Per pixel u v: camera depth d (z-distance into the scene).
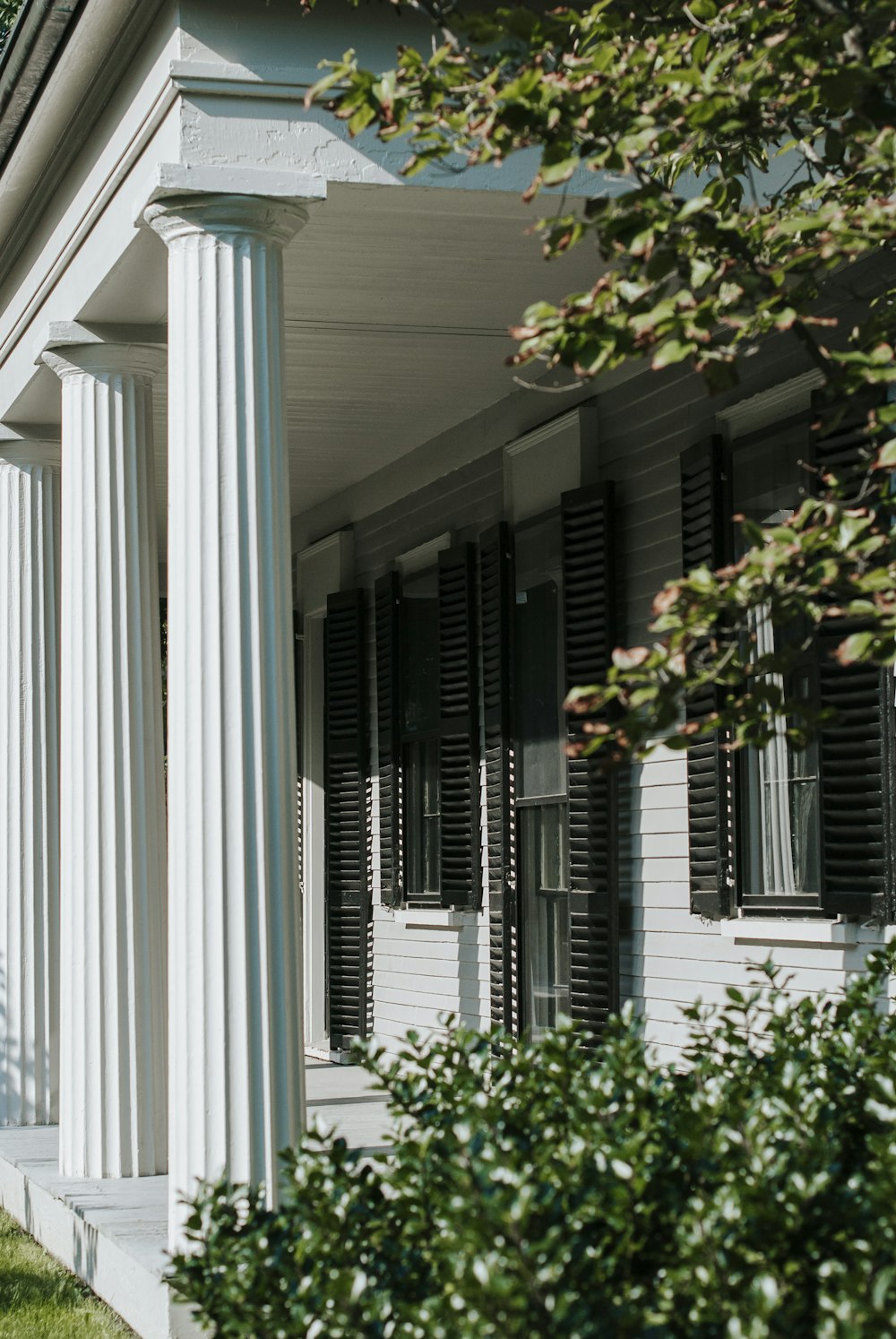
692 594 3.48
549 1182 3.24
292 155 5.95
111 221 6.92
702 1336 2.87
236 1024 5.77
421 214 6.43
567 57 3.95
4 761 9.80
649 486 8.04
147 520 7.98
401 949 11.00
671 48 3.96
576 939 8.31
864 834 6.36
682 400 7.78
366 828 11.47
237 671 5.88
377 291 7.59
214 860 5.81
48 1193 7.75
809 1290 2.99
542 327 3.63
